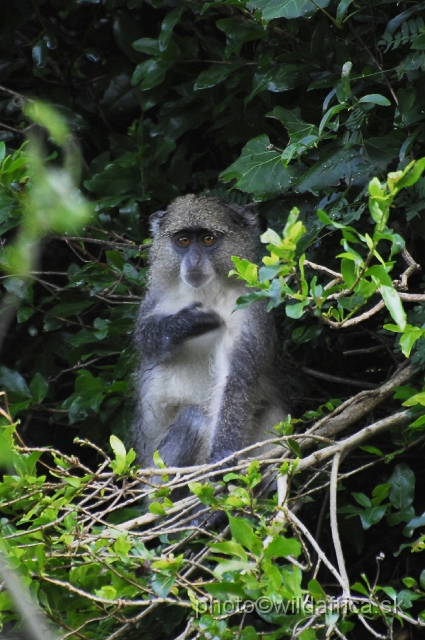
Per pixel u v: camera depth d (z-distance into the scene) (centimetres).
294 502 895
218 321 1153
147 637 919
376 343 1220
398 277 1143
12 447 739
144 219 1325
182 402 1188
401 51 1102
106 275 1212
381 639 722
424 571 799
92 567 781
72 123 1330
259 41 1251
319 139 972
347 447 900
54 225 368
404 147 1001
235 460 1065
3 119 1378
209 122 1350
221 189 1286
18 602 552
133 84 1261
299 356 1250
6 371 1194
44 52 1334
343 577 758
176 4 1273
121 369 1212
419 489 1169
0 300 1322
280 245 667
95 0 1350
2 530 775
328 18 1130
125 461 753
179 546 903
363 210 1009
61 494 793
